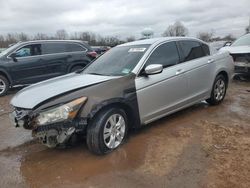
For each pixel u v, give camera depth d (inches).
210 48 257.6
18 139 206.8
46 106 156.8
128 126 189.2
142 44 217.9
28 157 175.6
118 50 228.1
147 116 193.5
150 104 194.1
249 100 289.6
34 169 159.9
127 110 183.9
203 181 138.9
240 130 202.1
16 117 165.3
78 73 220.1
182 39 231.9
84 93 163.2
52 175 152.3
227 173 144.9
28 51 390.6
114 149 175.0
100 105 163.5
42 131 157.6
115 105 174.4
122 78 182.1
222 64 261.6
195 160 159.8
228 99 293.4
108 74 199.3
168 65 211.3
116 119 175.5
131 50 216.1
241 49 388.2
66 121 155.9
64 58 411.5
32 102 162.2
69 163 163.6
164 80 202.1
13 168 162.6
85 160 165.9
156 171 150.2
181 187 135.0
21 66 382.9
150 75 194.1
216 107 261.6
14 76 380.5
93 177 147.9
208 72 244.4
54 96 160.7
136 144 183.5
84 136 173.8
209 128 207.3
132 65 196.7
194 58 235.0
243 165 152.2
